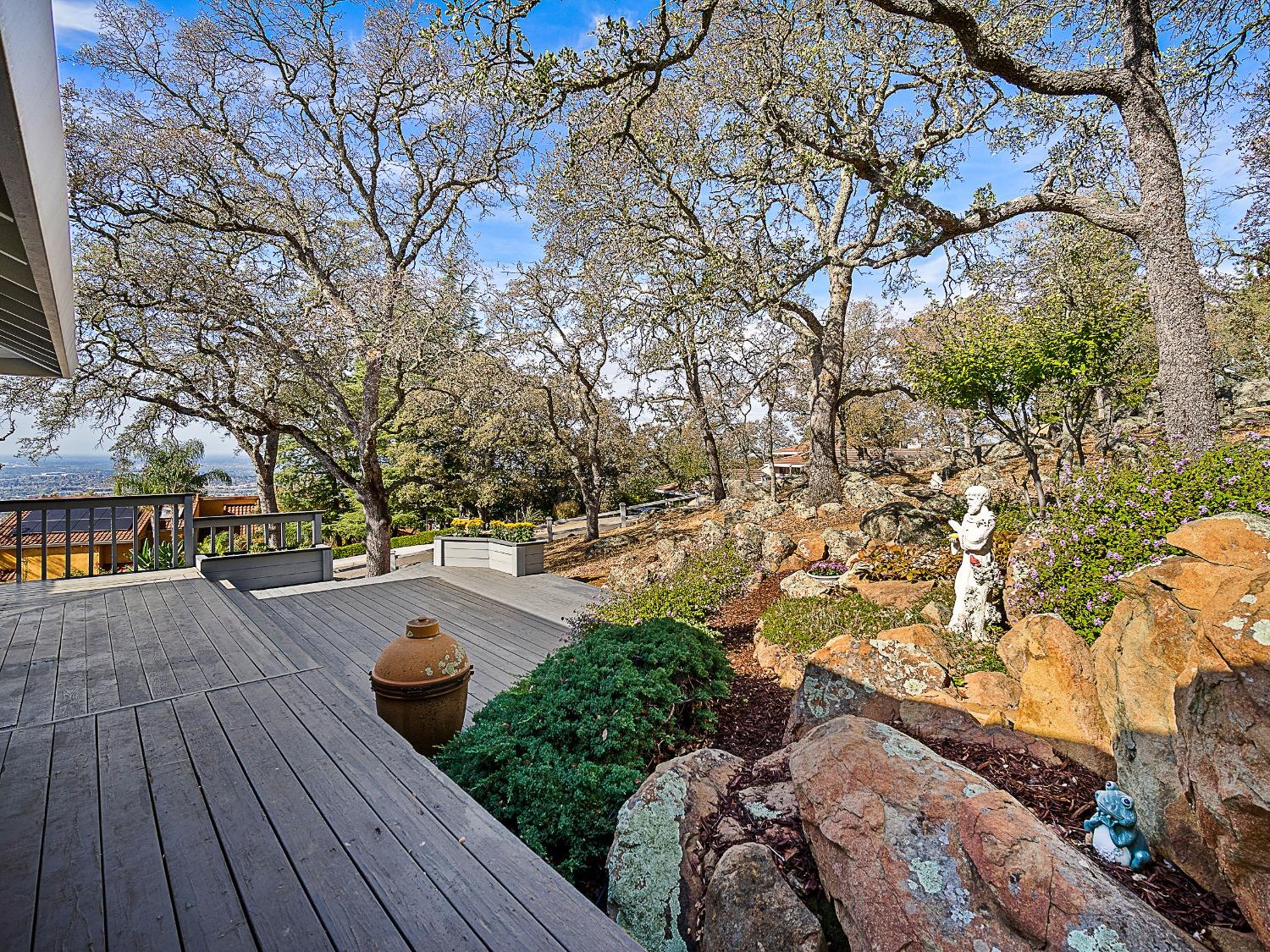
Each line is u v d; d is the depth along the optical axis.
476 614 6.78
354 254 12.02
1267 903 1.51
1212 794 1.63
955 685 3.24
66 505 6.20
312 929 1.67
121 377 10.38
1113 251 9.76
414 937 1.65
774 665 4.71
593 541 16.20
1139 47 6.78
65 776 2.47
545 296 14.87
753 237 9.98
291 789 2.38
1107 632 2.52
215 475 24.08
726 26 8.55
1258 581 1.81
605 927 1.68
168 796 2.32
